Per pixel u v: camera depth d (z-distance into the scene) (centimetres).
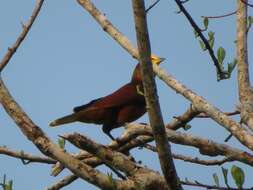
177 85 868
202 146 854
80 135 816
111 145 930
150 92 739
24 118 777
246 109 845
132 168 829
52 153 773
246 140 777
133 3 723
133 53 930
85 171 776
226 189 797
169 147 759
